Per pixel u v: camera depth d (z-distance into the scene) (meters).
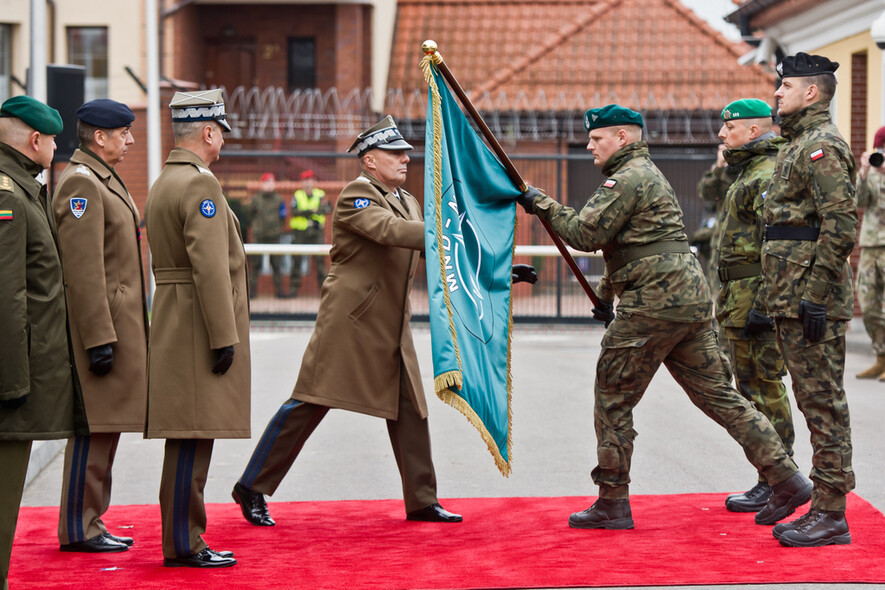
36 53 10.99
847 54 14.62
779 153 5.36
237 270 5.20
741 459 7.33
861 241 10.62
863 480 6.58
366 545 5.27
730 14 16.83
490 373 5.33
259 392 10.26
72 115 11.41
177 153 5.12
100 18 21.31
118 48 21.33
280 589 4.50
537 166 18.62
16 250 4.30
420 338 14.70
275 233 19.02
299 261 18.89
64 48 21.36
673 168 20.89
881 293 10.56
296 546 5.27
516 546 5.18
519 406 9.52
